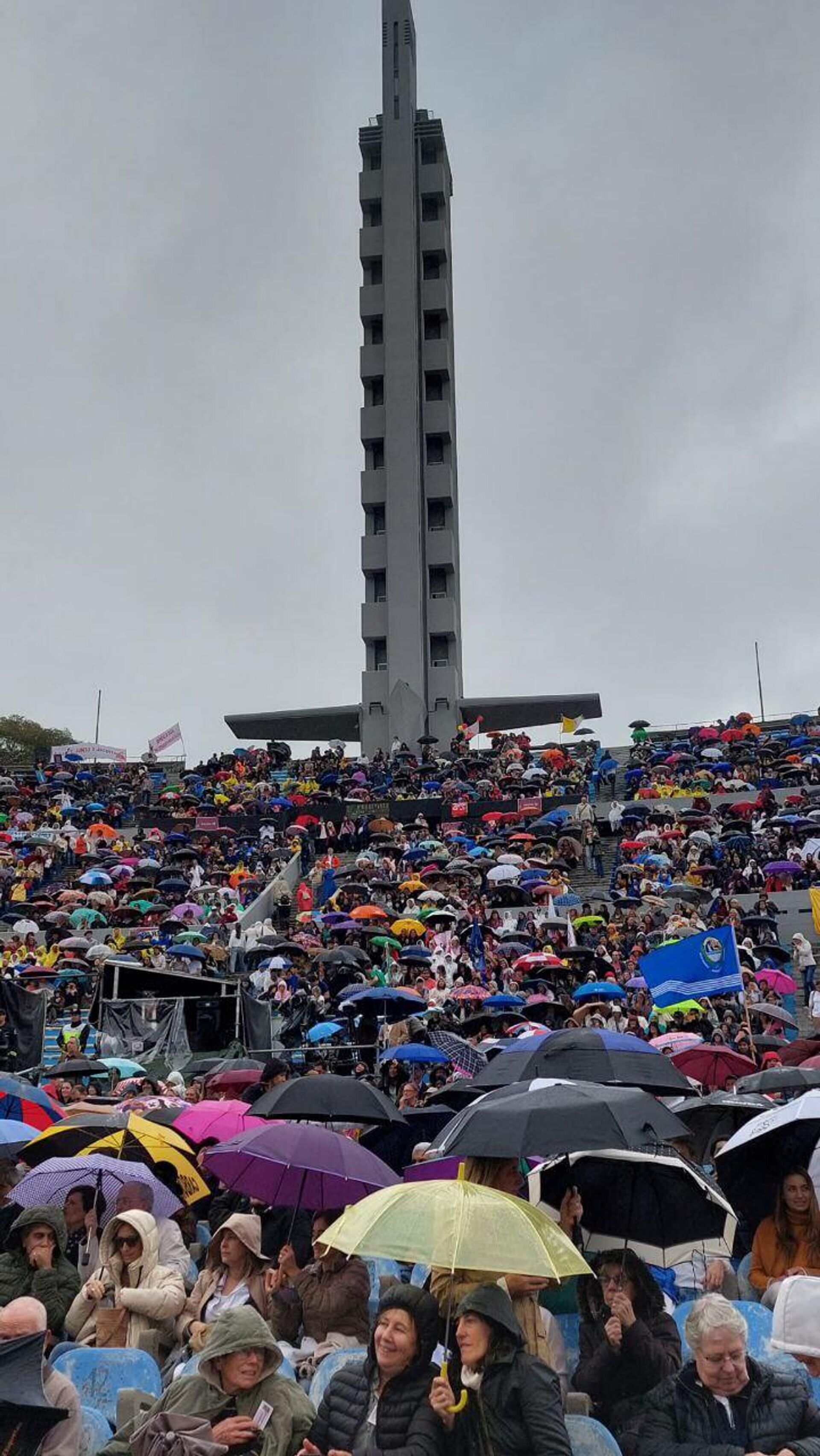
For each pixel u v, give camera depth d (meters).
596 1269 7.86
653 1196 8.62
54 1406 6.70
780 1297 6.56
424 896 45.31
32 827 61.84
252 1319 7.09
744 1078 13.07
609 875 54.06
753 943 40.28
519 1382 6.45
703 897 45.50
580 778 65.12
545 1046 12.13
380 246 85.94
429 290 85.94
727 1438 6.66
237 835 61.50
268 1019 30.03
